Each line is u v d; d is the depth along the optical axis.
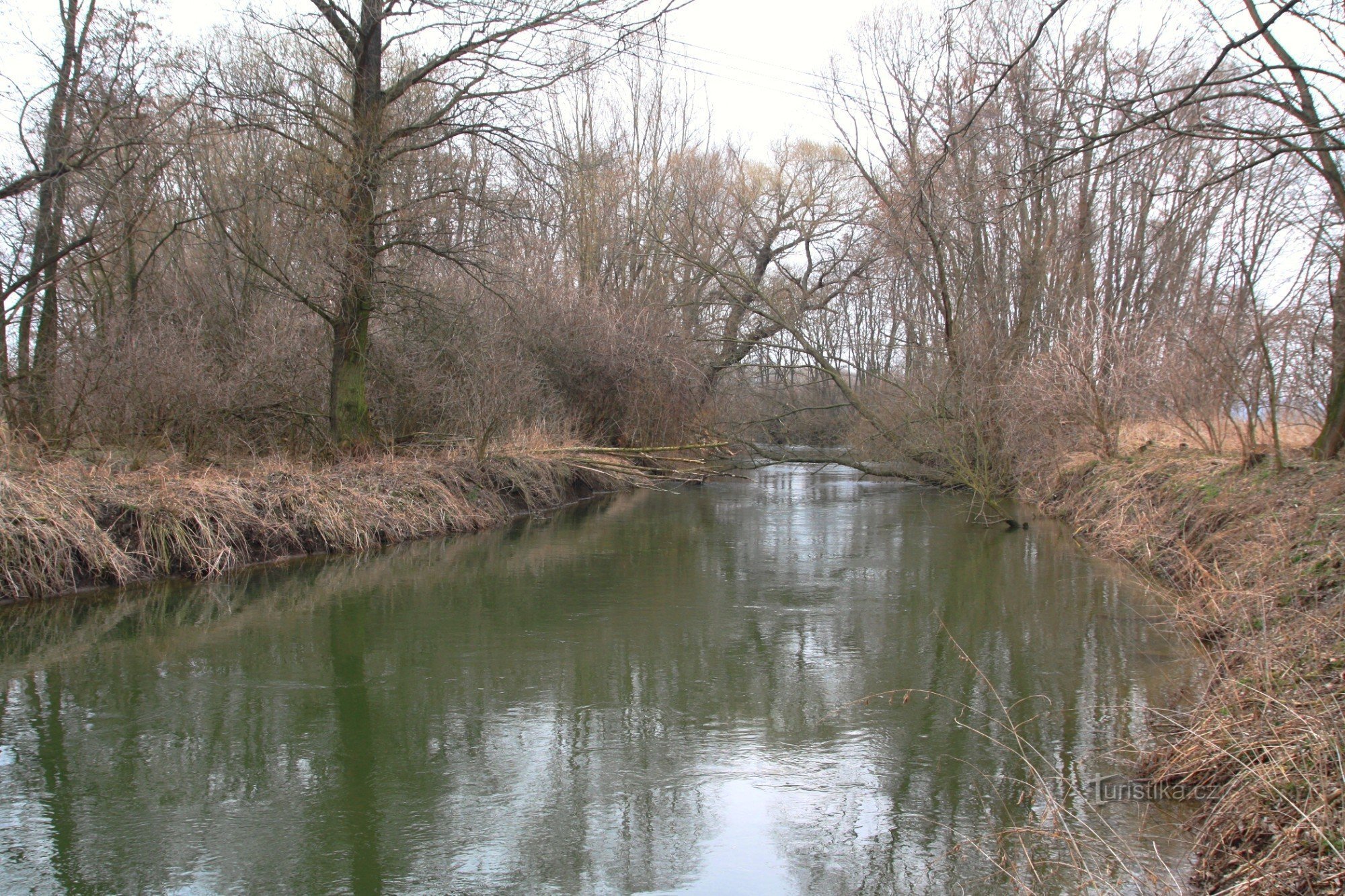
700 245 25.86
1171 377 13.22
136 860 4.59
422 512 13.98
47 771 5.58
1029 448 17.50
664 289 26.88
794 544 14.09
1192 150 15.77
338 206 12.86
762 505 19.61
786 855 4.67
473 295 17.98
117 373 11.77
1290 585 7.00
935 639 8.44
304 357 14.90
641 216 26.59
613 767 5.71
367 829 4.94
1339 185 9.39
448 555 12.80
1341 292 9.78
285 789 5.39
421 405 16.44
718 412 25.27
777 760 5.81
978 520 16.69
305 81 13.66
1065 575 11.17
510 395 17.53
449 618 9.20
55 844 4.73
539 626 8.95
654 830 4.93
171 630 8.56
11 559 9.12
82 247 14.40
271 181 13.25
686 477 24.58
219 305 15.80
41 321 13.40
